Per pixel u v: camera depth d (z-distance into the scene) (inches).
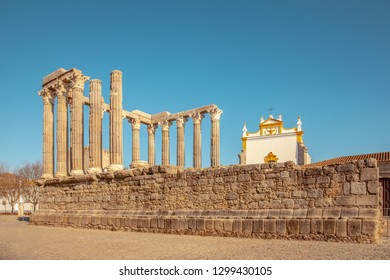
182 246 564.1
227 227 691.4
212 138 1752.0
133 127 1920.5
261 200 681.0
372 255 438.3
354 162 592.4
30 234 842.8
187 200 789.2
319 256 438.6
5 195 2822.3
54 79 1298.0
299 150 2199.8
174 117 1932.8
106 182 992.2
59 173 1219.9
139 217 858.1
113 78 1127.6
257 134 2364.7
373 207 565.3
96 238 719.1
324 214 601.0
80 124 1188.5
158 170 857.5
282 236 624.7
